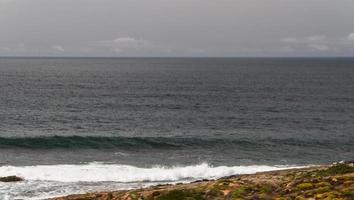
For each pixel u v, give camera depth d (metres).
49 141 54.62
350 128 68.94
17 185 35.38
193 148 53.91
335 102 100.25
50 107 86.81
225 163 46.53
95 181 37.62
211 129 67.38
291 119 77.12
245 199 23.44
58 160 46.31
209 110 87.12
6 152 49.78
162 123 72.19
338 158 50.41
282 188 25.66
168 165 44.66
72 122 71.25
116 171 41.19
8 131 62.19
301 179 27.58
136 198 25.20
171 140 57.19
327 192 22.52
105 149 52.56
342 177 25.22
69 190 34.50
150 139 57.16
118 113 81.56
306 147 55.78
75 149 52.19
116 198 25.97
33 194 33.06
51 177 38.34
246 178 30.22
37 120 72.06
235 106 93.31
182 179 39.44
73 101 97.00
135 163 45.47
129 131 64.75
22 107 85.62
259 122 74.00
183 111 85.50
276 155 51.28
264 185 26.12
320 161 48.75
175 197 24.33
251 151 53.03
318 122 74.19
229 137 60.50
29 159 46.53
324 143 58.09
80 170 41.19
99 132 63.47
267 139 59.69
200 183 30.78
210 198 24.11
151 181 38.47
